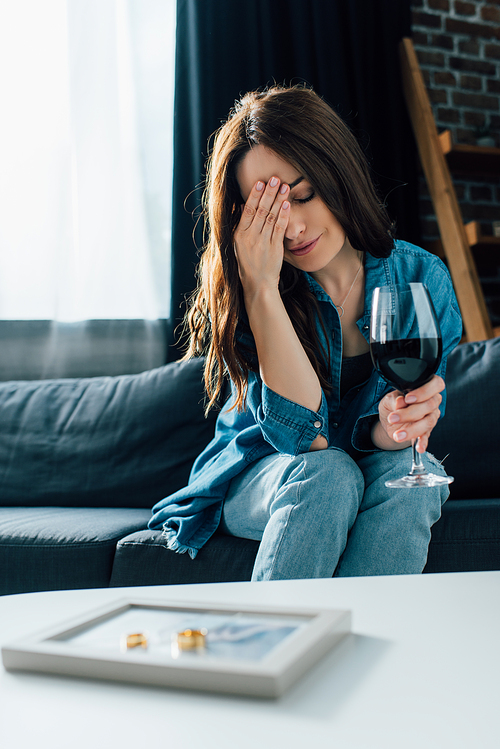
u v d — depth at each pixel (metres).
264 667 0.40
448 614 0.57
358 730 0.36
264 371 1.21
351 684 0.42
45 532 1.45
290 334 1.21
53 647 0.45
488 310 3.27
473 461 1.63
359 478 1.08
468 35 3.38
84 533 1.42
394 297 0.90
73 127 2.62
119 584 1.32
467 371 1.73
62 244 2.58
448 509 1.33
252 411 1.32
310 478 1.03
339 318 1.33
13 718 0.38
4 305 2.55
